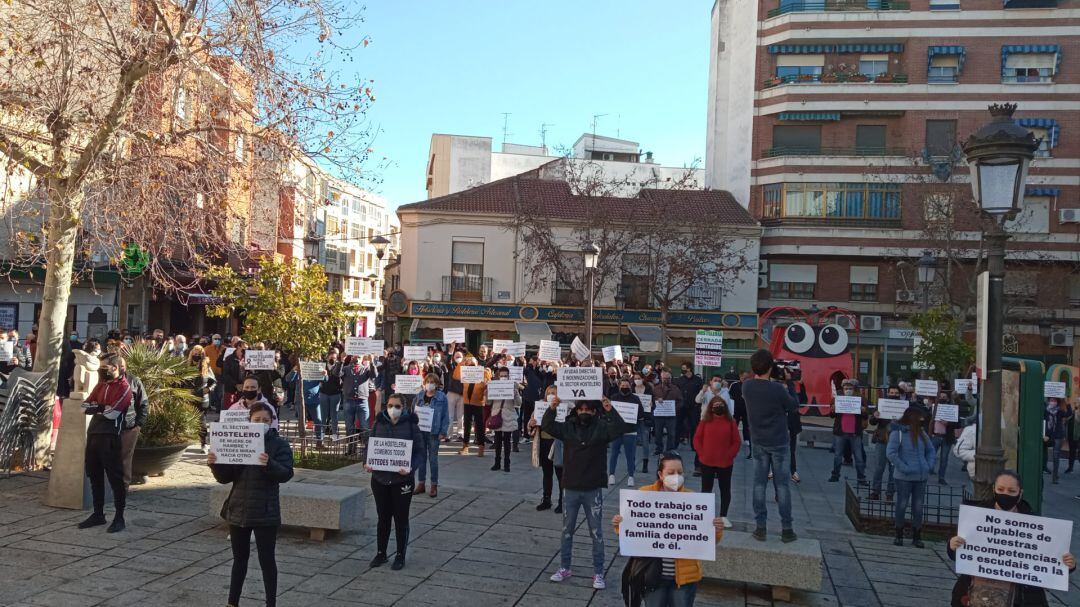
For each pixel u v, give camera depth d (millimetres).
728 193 35344
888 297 31656
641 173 48625
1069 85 30609
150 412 10617
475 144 48031
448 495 11000
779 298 32438
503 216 32406
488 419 14828
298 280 14742
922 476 9312
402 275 32719
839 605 7164
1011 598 4754
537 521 9734
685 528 5242
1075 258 29844
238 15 11078
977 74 31203
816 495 12625
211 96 12039
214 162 12102
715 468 8945
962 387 18062
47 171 11172
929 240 28328
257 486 6105
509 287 32469
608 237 31922
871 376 31391
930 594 7582
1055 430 16266
